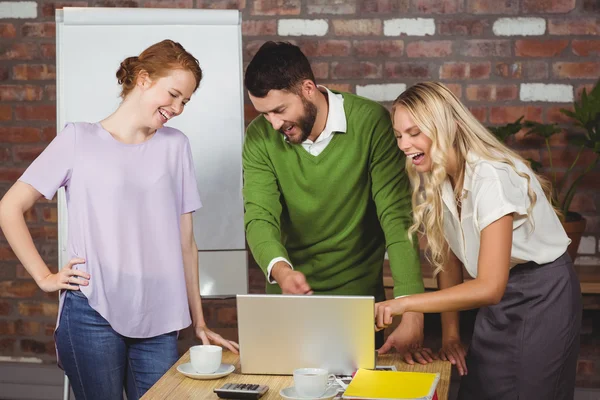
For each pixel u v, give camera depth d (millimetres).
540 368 2213
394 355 2236
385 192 2502
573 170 3709
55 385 3973
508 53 3699
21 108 3936
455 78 3730
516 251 2160
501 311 2256
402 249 2393
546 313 2201
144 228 2314
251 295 2008
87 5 3859
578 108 3422
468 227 2164
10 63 3924
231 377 2043
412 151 2145
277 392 1927
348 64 3770
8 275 4008
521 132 3723
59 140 2283
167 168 2373
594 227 3709
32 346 4027
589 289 3324
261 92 2328
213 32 3230
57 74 3199
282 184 2582
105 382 2287
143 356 2355
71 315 2266
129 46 3207
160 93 2285
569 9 3656
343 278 2703
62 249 3141
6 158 3965
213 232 3277
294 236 2691
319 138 2504
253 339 2037
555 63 3682
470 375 2359
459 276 2471
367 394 1793
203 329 2441
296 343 2021
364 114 2506
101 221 2262
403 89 3754
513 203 2033
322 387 1854
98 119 3193
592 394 3672
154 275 2328
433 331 3719
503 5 3680
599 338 3703
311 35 3775
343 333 1995
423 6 3715
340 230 2629
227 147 3258
